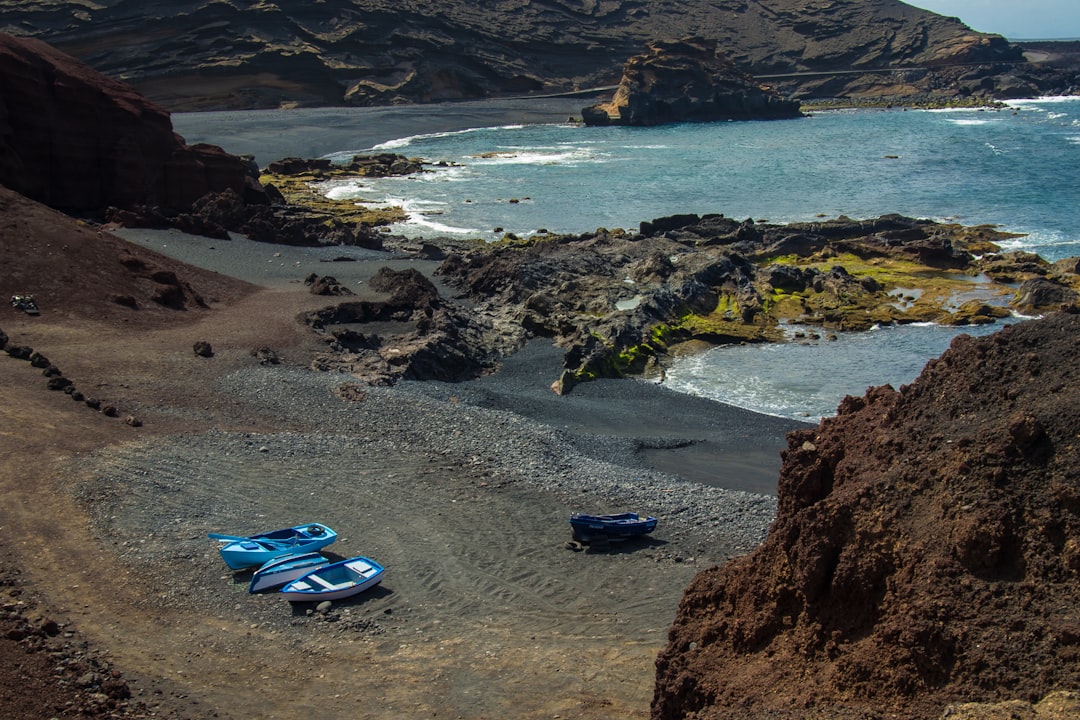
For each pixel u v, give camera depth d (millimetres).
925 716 14070
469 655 23688
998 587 14977
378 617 25531
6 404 36156
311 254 76188
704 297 65812
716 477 39531
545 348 57094
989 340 18234
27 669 20469
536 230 92188
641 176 125625
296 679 22203
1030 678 13820
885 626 15383
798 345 59188
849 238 85375
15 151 78500
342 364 49156
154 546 28016
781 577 17281
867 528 16500
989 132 169375
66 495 30094
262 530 29953
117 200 84312
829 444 19203
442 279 69625
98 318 50281
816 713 14844
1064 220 92625
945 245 76938
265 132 161875
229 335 51062
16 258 52531
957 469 16281
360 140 161125
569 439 42250
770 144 159500
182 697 20828
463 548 29984
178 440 36031
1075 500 15086
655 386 52188
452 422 42031
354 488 33969
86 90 83188
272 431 39062
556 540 31109
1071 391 16516
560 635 24906
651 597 27234
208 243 75625
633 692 22000
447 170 131375
